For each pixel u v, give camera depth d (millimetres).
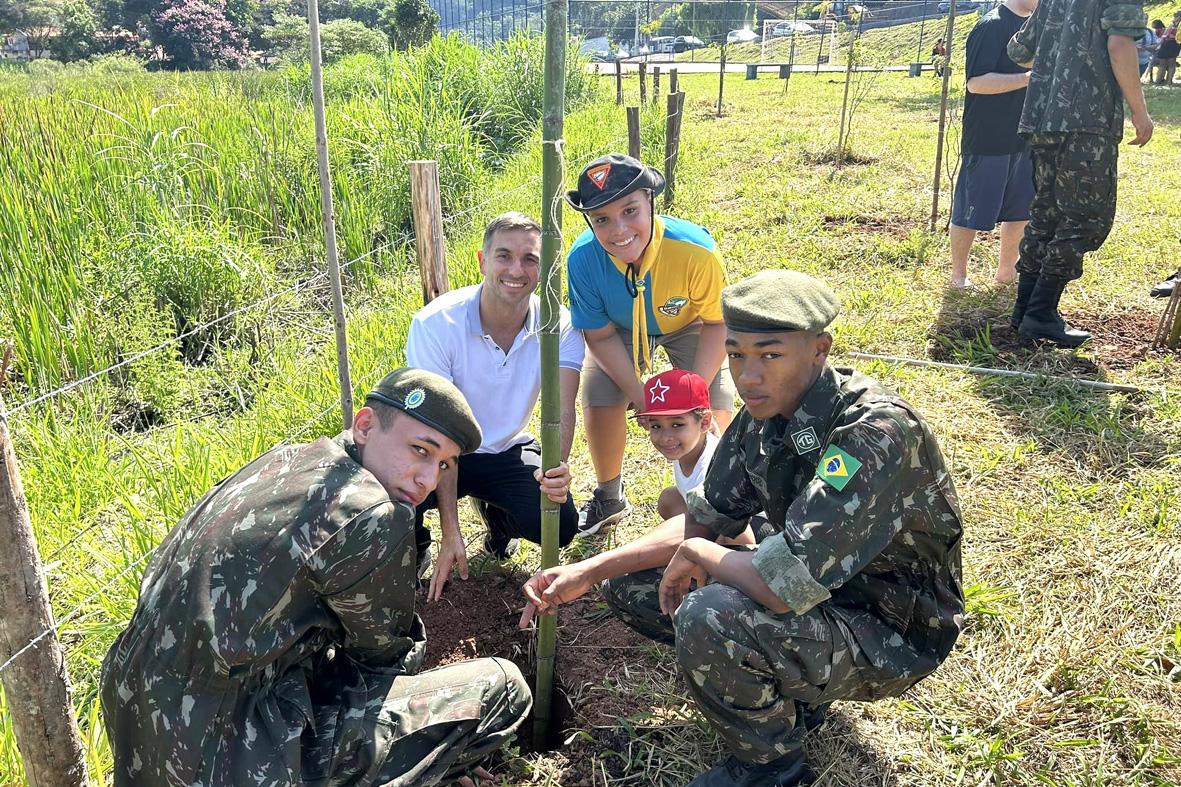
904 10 44406
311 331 6008
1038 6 5270
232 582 2074
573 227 7168
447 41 12586
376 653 2457
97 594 3139
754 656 2314
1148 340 5449
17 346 5000
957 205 6336
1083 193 5039
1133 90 4840
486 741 2586
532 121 12172
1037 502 3891
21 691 2047
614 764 2793
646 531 3965
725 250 7301
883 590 2482
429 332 3471
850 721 2838
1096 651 3033
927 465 2314
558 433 2604
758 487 2602
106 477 3986
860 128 13836
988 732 2789
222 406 5227
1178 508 3744
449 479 3168
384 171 8000
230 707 2121
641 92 14867
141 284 5742
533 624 3416
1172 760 2605
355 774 2324
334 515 2154
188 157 7215
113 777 2434
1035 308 5500
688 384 3041
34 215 5898
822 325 2291
